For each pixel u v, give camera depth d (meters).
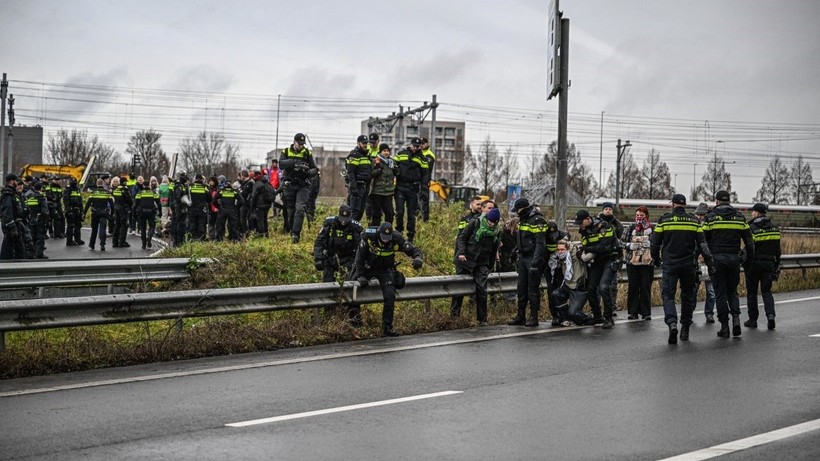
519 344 12.04
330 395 8.44
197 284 16.14
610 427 7.13
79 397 8.32
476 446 6.50
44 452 6.30
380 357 10.84
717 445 6.56
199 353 10.93
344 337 12.35
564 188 17.89
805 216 63.44
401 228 19.45
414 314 14.21
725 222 13.09
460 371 9.83
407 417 7.48
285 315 13.50
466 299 16.28
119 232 25.08
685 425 7.21
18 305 9.87
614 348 11.69
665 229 12.57
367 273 13.07
